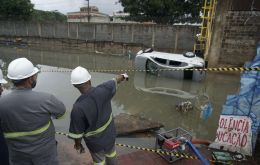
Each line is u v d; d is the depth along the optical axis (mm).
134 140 5246
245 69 3814
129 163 3797
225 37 13062
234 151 4168
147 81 12234
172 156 3807
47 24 28453
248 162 3855
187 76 12031
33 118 2180
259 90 3854
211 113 7699
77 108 2576
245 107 4008
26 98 2154
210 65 13766
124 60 20172
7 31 32469
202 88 11062
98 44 25234
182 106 8031
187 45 20703
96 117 2688
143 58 13109
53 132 2428
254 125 3992
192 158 3889
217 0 12977
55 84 10672
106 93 2758
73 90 9703
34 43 30375
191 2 25516
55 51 25797
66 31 27188
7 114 2145
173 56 12820
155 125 5820
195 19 27016
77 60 20031
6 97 2182
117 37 23938
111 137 2951
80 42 26422
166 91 10484
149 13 26609
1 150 2732
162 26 21344
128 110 7957
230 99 4094
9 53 23516
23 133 2201
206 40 14797
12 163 2373
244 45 12703
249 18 12250
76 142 2740
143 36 22547
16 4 33125
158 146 4176
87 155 4090
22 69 2156
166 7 25500
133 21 28500
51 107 2268
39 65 17172
